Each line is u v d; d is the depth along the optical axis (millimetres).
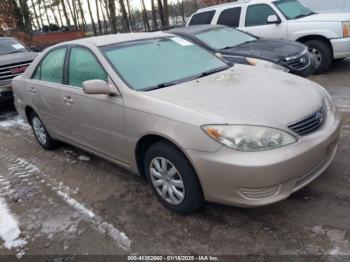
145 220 3316
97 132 3898
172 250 2893
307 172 2912
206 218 3209
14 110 8438
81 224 3402
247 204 2785
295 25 7910
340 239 2734
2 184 4480
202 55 4266
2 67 7883
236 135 2715
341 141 4277
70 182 4273
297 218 3035
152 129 3121
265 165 2645
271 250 2736
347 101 5707
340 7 10688
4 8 20516
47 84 4641
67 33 22406
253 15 8539
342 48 7496
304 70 6586
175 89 3402
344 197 3219
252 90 3262
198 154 2832
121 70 3648
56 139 5074
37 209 3783
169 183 3252
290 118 2857
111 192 3902
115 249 2996
